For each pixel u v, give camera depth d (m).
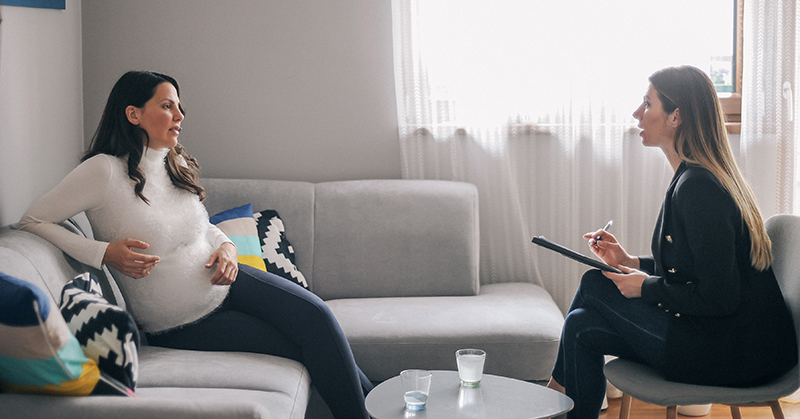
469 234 2.60
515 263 2.83
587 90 2.72
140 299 1.82
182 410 1.10
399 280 2.56
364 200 2.62
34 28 2.25
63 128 2.54
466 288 2.57
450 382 1.65
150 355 1.77
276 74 2.83
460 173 2.81
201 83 2.82
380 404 1.50
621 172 2.74
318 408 2.04
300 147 2.86
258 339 1.85
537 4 2.71
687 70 1.74
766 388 1.56
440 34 2.75
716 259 1.56
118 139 1.80
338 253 2.57
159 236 1.80
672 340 1.59
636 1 2.69
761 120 2.68
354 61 2.82
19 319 1.05
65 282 1.63
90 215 1.79
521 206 2.82
